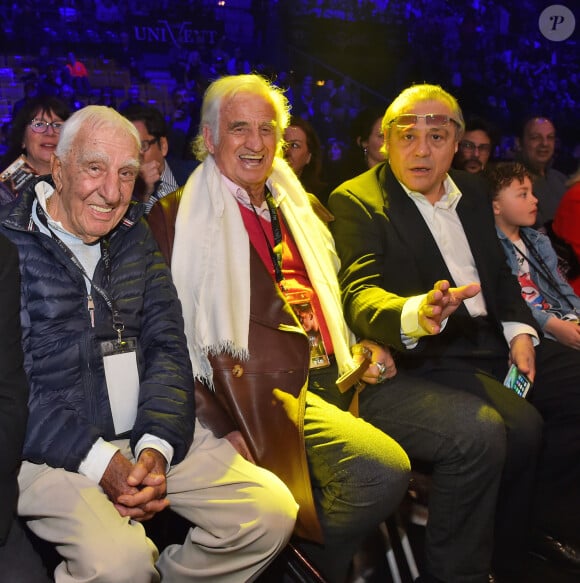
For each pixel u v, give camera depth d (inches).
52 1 302.4
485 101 324.2
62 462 70.4
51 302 73.1
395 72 346.0
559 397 106.4
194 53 316.2
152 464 71.0
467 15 335.6
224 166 89.2
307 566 85.9
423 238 97.3
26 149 118.5
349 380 88.1
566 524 107.9
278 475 81.8
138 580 67.6
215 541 74.4
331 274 93.7
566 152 303.0
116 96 310.5
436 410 87.7
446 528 87.6
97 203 73.6
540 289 116.2
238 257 84.7
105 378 75.2
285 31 335.3
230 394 82.0
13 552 69.0
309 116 311.0
